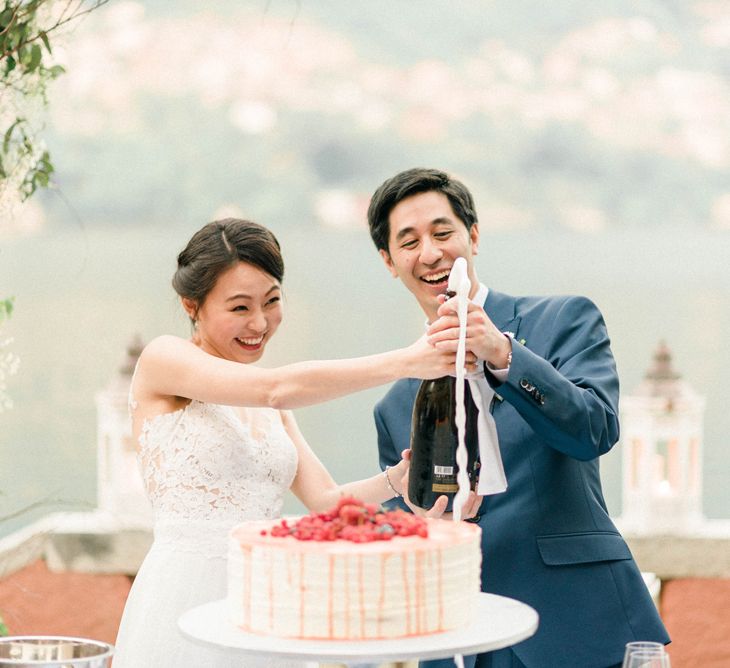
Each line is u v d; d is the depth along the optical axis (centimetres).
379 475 265
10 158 291
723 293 4028
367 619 185
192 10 4062
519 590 240
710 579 492
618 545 247
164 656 250
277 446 268
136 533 496
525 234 4219
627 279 4234
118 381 523
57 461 1495
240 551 192
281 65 4169
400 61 4241
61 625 491
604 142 4191
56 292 3909
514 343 224
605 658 236
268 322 257
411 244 247
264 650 177
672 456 513
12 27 283
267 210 4194
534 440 246
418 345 223
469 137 4228
